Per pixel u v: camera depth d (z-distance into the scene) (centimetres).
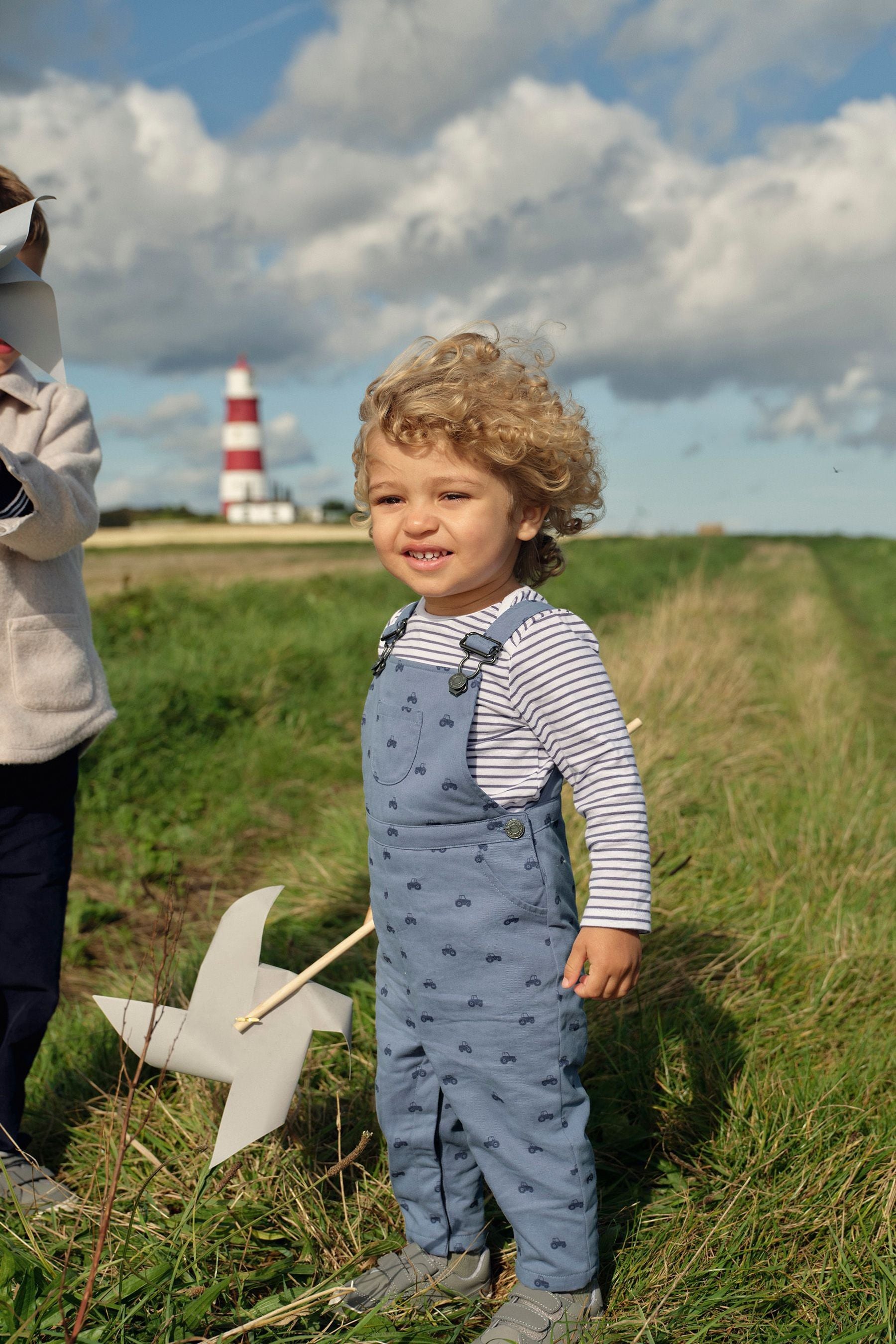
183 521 6694
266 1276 167
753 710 602
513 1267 183
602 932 150
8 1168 196
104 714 210
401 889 159
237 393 9219
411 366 163
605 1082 221
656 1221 187
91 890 383
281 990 169
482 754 155
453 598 164
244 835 446
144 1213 185
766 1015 247
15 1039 202
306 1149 204
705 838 367
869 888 320
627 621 1107
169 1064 168
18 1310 147
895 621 1179
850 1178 189
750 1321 162
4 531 178
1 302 187
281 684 621
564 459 161
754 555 2470
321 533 4200
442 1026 160
